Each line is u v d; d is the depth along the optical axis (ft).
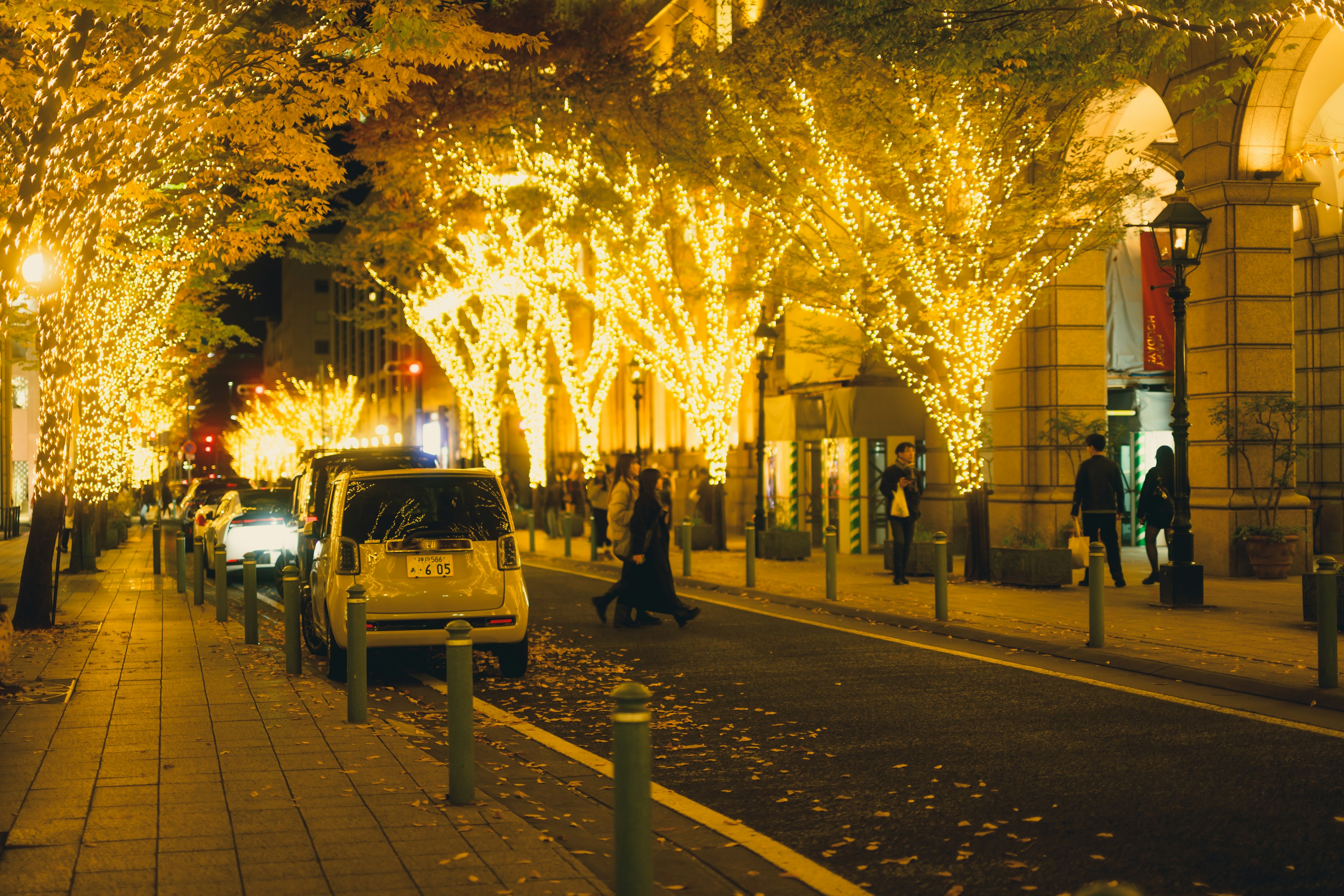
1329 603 30.32
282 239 51.85
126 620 50.06
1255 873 17.07
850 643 41.75
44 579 46.42
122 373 85.71
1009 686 32.73
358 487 36.11
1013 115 54.13
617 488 54.80
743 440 114.62
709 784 22.84
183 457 206.28
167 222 54.34
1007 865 17.70
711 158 62.59
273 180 49.03
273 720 28.48
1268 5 40.68
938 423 61.41
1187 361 55.06
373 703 32.17
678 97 66.90
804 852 18.53
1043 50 42.55
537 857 17.51
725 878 17.15
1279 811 20.07
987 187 55.21
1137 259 83.05
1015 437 72.95
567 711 30.99
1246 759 23.79
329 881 16.42
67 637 44.06
